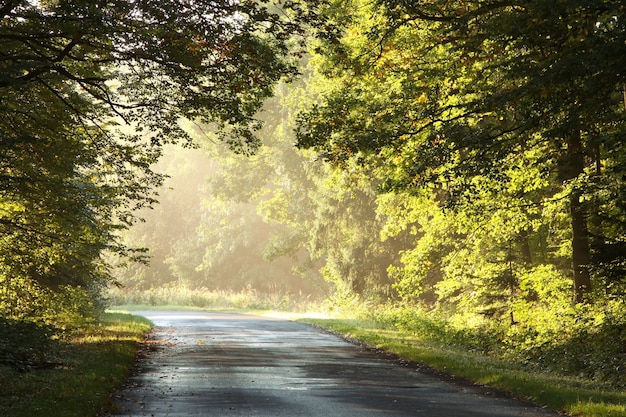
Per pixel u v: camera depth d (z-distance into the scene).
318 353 25.27
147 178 26.08
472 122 28.34
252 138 23.12
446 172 24.92
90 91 22.09
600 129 24.52
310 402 14.56
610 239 22.42
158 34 19.92
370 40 28.12
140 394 15.39
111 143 24.80
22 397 13.83
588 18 19.78
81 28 18.03
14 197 24.16
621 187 21.47
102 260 29.25
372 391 16.27
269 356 23.98
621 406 13.50
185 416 12.83
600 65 18.44
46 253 28.00
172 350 25.77
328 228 60.47
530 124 21.09
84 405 13.20
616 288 24.16
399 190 28.42
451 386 17.30
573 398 14.45
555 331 25.36
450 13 25.19
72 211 24.06
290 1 21.75
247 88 21.89
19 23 19.62
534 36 20.34
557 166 28.20
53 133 22.31
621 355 21.17
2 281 28.70
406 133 27.50
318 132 27.39
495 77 28.25
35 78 19.92
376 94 29.55
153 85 22.52
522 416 13.21
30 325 20.09
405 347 26.67
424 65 28.34
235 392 15.87
